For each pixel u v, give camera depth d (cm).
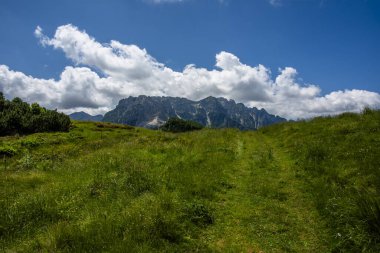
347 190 1093
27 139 3803
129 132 6184
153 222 913
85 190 1266
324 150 1645
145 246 802
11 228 952
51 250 806
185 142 2528
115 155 1939
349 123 2158
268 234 936
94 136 4931
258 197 1240
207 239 919
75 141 4275
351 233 803
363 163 1298
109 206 1090
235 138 2869
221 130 3688
